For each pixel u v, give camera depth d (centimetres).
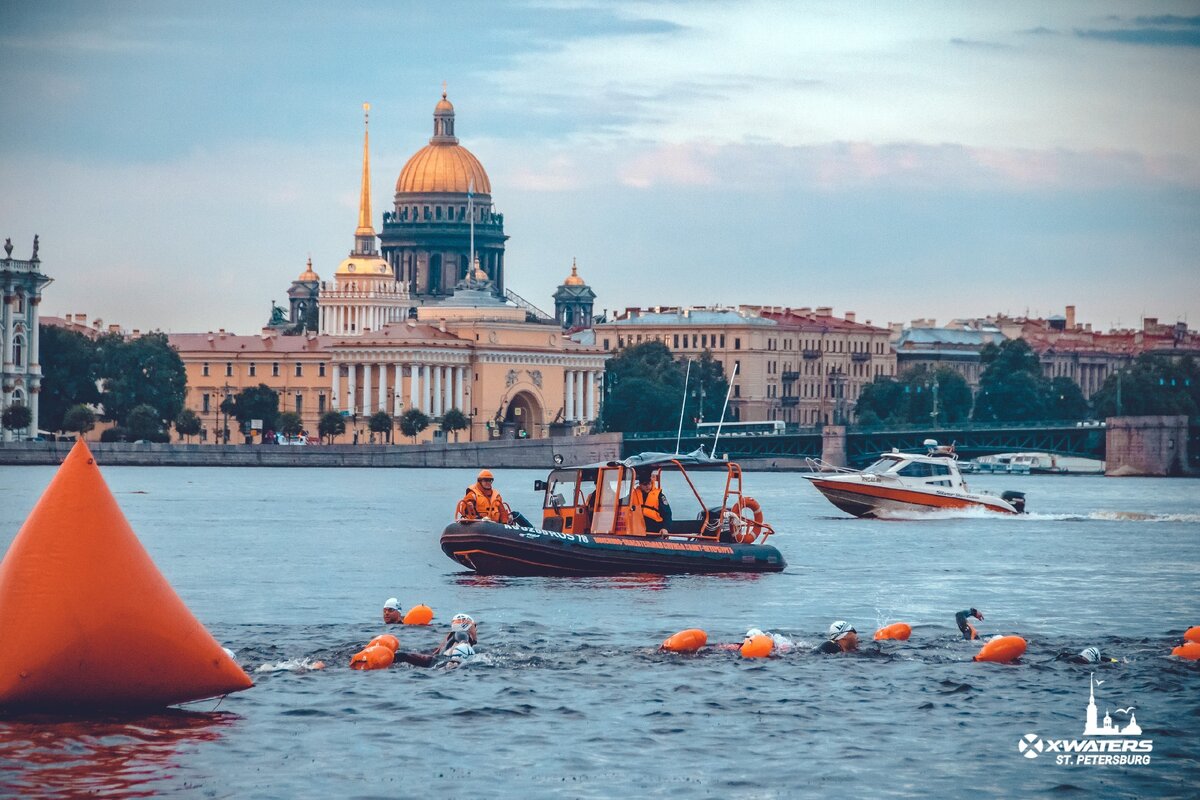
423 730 6675
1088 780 6194
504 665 7825
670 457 11719
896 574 12450
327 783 6047
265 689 7300
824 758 6381
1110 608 10538
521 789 6003
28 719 6719
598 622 9269
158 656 6781
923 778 6178
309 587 11306
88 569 6719
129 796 5909
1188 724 6875
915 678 7619
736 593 10606
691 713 6962
